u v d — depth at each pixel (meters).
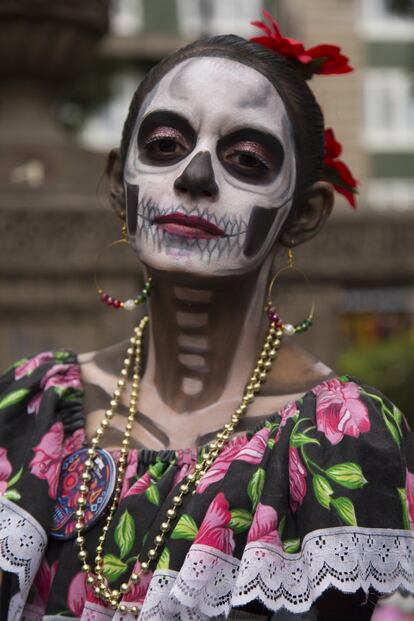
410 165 26.56
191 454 2.75
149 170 2.78
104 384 2.95
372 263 8.61
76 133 18.53
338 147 3.01
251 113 2.76
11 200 8.91
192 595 2.52
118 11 25.53
